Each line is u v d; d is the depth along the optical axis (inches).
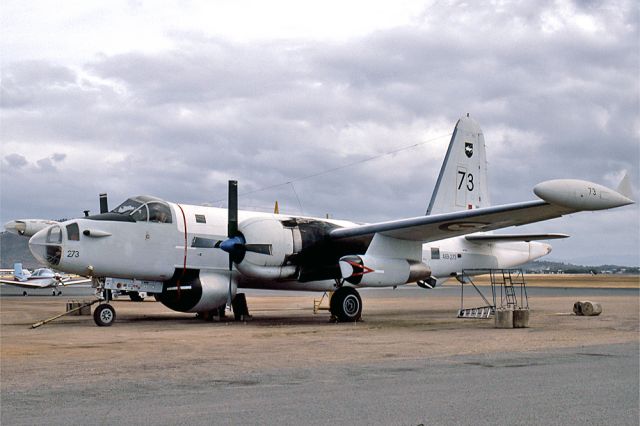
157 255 697.0
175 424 228.7
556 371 345.1
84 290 2202.3
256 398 273.0
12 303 1243.2
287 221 715.4
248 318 773.3
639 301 1235.2
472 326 663.8
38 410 251.1
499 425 228.7
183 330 622.8
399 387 298.0
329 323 718.5
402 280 731.4
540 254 992.9
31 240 662.5
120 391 289.7
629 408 255.1
